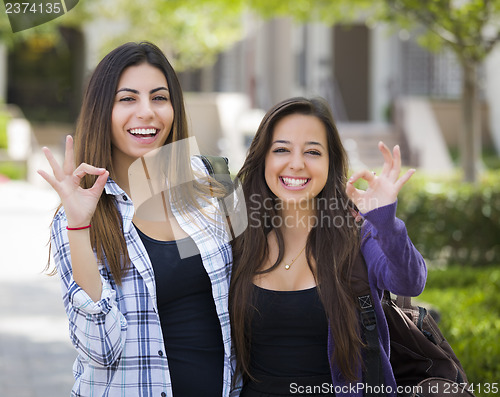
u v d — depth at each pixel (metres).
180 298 3.49
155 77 3.48
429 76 27.28
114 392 3.34
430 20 11.98
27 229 15.85
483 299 8.66
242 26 23.56
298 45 27.89
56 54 35.19
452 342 6.42
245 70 26.70
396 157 3.15
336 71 28.78
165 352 3.39
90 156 3.43
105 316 3.15
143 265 3.37
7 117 28.97
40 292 10.66
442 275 10.55
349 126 24.62
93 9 24.72
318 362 3.44
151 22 23.05
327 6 13.54
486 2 11.24
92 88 3.47
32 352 7.80
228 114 24.47
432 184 12.32
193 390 3.44
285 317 3.42
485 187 12.02
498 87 25.78
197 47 23.78
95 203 3.16
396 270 3.18
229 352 3.48
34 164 24.66
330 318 3.34
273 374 3.46
